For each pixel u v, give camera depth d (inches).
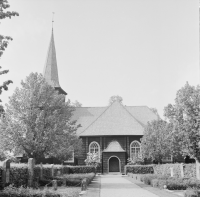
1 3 576.7
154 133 1716.3
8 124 1218.6
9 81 596.4
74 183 1037.8
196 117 935.0
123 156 1957.4
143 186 1017.5
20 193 656.4
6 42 590.9
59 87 2341.3
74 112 2358.5
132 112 2354.8
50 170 1171.9
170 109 1000.2
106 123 2149.4
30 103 1267.2
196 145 943.0
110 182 1234.0
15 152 1248.8
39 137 1221.7
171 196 729.0
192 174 1187.9
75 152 1464.1
